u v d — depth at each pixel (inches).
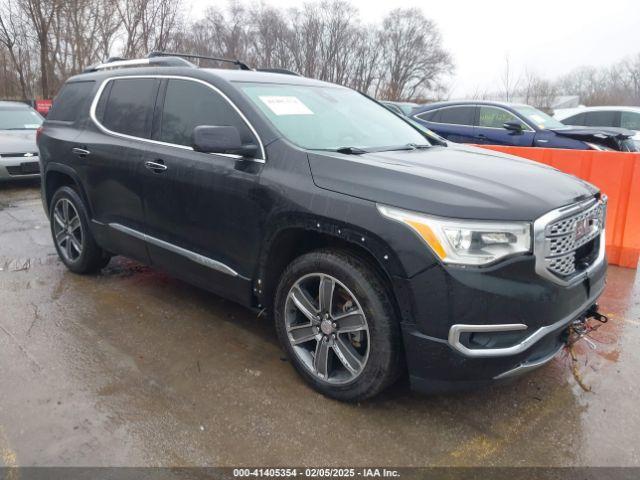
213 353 138.9
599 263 119.2
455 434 109.4
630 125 463.8
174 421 110.7
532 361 105.9
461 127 379.9
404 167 114.3
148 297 174.6
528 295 99.5
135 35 899.4
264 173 123.6
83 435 105.7
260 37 1614.2
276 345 144.2
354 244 113.0
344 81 1852.9
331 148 129.6
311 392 122.1
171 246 150.2
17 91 1095.6
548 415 116.4
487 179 111.7
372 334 108.0
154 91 157.6
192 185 138.5
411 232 100.1
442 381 104.0
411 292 100.7
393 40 2060.8
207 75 144.0
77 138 178.4
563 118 497.0
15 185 371.9
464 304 97.7
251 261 129.2
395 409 116.9
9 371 127.4
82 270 191.2
